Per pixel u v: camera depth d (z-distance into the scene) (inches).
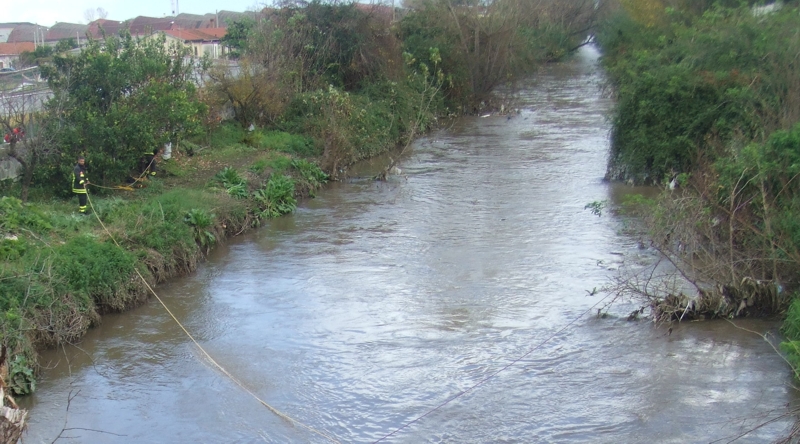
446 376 475.5
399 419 429.1
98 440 411.2
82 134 789.9
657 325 541.0
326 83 1331.2
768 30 919.7
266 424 426.3
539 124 1552.7
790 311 506.6
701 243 598.5
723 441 394.0
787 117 718.5
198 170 956.0
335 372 485.4
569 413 428.8
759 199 585.3
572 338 525.0
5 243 570.3
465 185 1013.8
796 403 426.3
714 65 922.1
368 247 743.1
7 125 703.1
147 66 880.9
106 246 604.4
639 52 1080.2
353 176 1094.4
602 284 619.8
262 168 960.9
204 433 418.9
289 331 549.0
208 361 504.4
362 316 571.5
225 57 1357.0
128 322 569.9
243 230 801.6
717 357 489.1
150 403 452.1
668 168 930.7
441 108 1647.4
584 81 2253.9
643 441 398.0
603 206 853.2
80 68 824.3
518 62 1872.5
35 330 513.3
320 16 1425.9
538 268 665.0
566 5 2689.5
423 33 1732.3
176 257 672.4
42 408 446.3
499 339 526.0
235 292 628.4
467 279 642.8
